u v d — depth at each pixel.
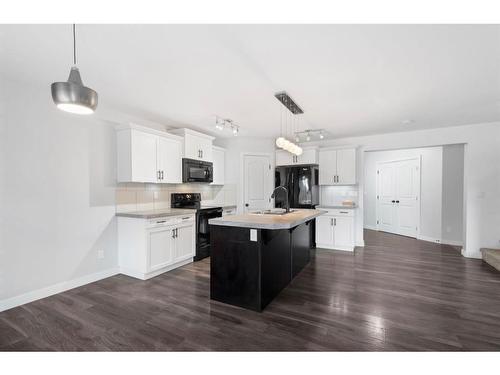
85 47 1.88
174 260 3.58
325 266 3.72
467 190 4.20
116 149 3.41
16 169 2.48
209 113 3.56
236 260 2.46
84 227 3.05
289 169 5.22
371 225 7.14
